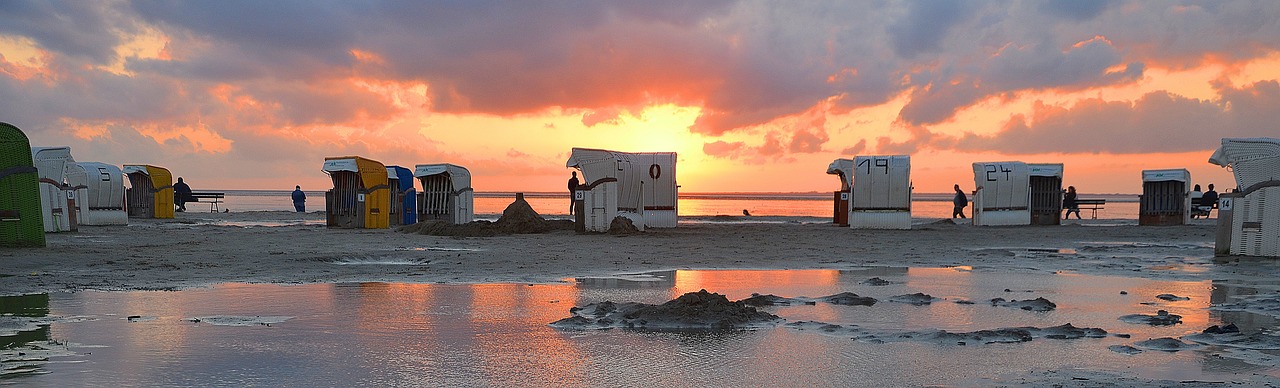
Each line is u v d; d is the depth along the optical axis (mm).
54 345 8484
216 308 10969
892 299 12203
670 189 31875
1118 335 9305
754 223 37688
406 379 7277
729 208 79000
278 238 24062
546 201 119125
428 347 8586
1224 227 19719
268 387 6949
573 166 27172
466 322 10039
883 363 7941
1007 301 11938
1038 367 7773
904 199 30922
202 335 9094
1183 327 9852
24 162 19016
